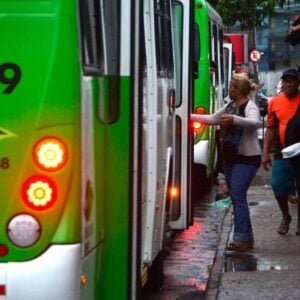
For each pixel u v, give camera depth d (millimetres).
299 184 19062
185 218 17469
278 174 19484
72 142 8547
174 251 18812
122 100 10000
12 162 8531
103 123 9750
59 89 8539
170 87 15203
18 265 8508
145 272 12828
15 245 8531
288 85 18734
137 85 10156
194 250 18922
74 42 8578
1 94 8547
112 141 9984
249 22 47375
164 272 16719
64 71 8547
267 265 16859
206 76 26625
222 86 34312
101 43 9719
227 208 25078
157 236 13859
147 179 12445
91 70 9148
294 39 23531
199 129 26047
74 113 8547
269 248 18531
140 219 10352
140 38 10266
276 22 68062
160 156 13719
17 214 8531
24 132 8539
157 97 13203
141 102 10352
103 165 9781
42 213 8508
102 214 9766
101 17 9758
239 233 18359
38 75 8547
